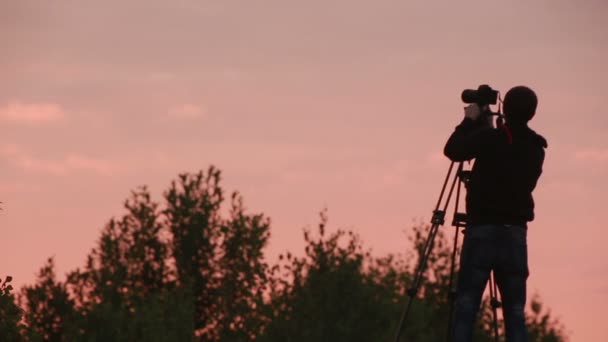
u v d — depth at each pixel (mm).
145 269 70625
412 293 12016
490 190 11359
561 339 68250
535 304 68938
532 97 11547
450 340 12141
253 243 66938
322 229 61969
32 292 65188
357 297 58219
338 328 56844
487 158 11438
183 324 61375
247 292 65625
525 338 11195
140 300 66938
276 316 60156
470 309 11297
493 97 11867
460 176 12352
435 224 12406
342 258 60344
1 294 23125
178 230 70500
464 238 11562
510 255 11328
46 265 66312
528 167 11406
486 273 11359
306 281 60562
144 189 71938
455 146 11508
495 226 11328
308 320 58219
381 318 57500
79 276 67125
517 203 11367
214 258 68875
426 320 58062
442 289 61688
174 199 70500
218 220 69125
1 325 23125
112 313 59906
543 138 11664
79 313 61938
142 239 70688
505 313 11453
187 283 67562
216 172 71375
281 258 61688
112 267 69500
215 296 67062
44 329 64188
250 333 63188
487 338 44625
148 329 59438
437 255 62000
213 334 66125
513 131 11461
